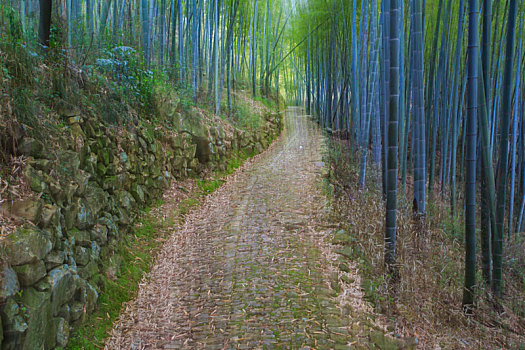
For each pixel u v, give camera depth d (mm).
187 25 11156
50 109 4082
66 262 3227
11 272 2494
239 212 6789
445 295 4449
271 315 3646
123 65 6621
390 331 3535
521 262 6172
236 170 10336
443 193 8617
